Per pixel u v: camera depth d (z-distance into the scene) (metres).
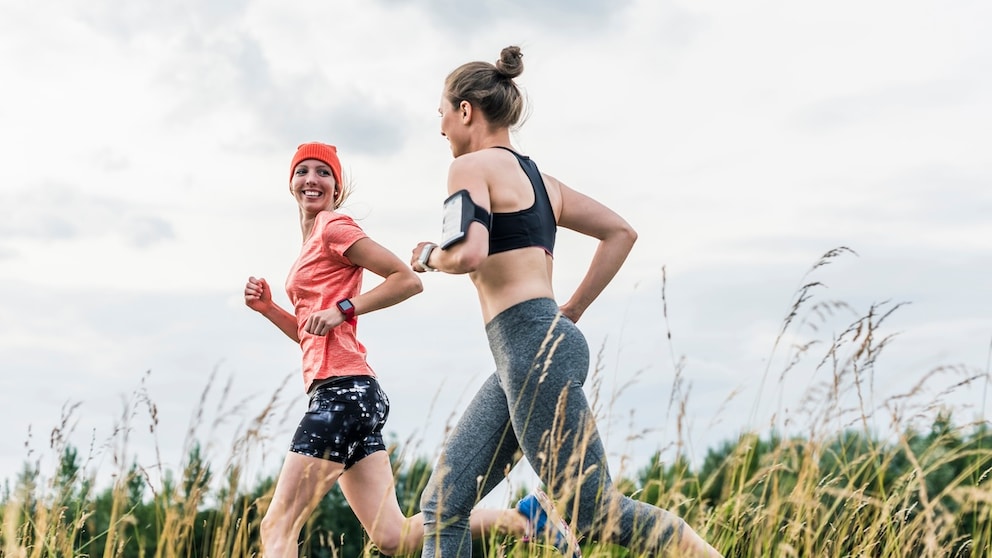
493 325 2.77
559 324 2.70
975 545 2.80
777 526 3.03
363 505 3.29
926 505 2.71
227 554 2.89
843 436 3.05
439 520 2.79
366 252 3.24
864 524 3.02
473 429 2.95
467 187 2.69
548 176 3.07
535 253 2.77
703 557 2.62
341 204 3.65
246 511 2.88
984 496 2.63
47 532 2.86
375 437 3.34
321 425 3.14
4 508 2.88
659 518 2.68
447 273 2.69
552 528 2.93
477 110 2.91
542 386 2.65
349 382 3.21
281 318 3.56
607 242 3.11
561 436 2.64
